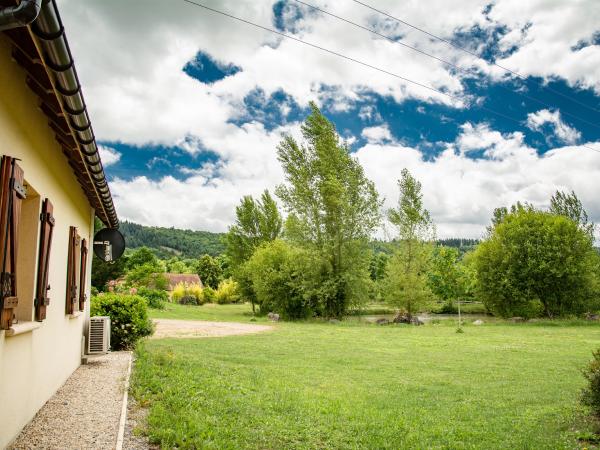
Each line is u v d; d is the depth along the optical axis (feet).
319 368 42.63
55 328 24.93
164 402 23.15
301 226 124.06
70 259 28.89
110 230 43.21
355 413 24.93
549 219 140.77
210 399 24.88
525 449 19.62
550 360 50.37
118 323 47.03
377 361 48.29
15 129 16.07
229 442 17.49
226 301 203.62
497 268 142.00
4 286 14.46
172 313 121.19
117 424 19.62
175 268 300.20
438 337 76.69
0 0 11.06
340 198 120.16
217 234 507.30
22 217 19.89
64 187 26.48
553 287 135.95
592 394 24.62
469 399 30.78
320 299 121.19
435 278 124.26
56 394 25.26
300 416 23.35
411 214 121.29
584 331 92.38
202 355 46.47
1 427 15.47
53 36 11.55
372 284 126.82
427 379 38.50
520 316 141.69
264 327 92.07
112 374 31.86
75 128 17.54
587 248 136.36
